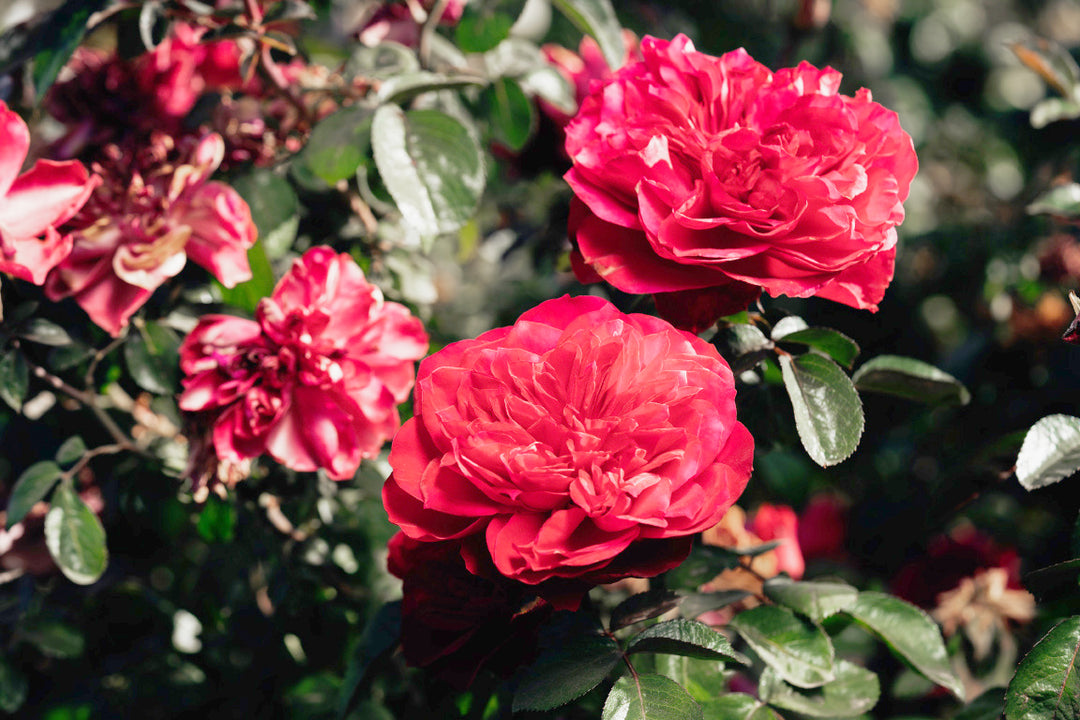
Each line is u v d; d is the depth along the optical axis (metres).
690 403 0.52
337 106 0.68
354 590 0.67
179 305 0.64
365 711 0.65
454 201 0.61
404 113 0.62
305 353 0.59
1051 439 0.56
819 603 0.58
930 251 0.92
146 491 0.67
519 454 0.51
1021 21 1.45
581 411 0.52
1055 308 0.78
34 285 0.63
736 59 0.58
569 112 0.71
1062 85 0.70
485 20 0.67
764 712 0.58
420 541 0.54
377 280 0.69
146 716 0.70
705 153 0.54
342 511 0.68
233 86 0.69
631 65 0.58
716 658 0.53
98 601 0.71
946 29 1.36
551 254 0.78
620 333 0.53
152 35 0.63
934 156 1.12
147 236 0.60
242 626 0.70
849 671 0.60
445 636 0.56
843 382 0.56
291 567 0.67
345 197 0.69
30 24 0.62
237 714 0.69
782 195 0.53
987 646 0.68
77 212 0.60
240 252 0.60
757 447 0.62
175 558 0.74
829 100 0.55
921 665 0.58
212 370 0.59
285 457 0.59
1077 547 0.55
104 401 0.68
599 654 0.54
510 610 0.55
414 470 0.53
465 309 1.00
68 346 0.64
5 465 0.72
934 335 0.92
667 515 0.51
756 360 0.58
